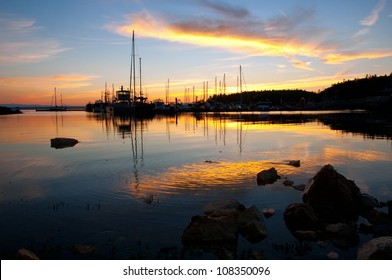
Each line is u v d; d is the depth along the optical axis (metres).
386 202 12.57
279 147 28.11
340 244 9.02
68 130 48.22
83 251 8.74
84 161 22.12
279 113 110.12
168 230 10.12
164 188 14.80
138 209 12.06
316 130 45.09
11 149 28.16
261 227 9.77
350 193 12.18
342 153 24.31
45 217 11.48
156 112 117.69
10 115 120.19
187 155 24.19
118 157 23.56
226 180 16.02
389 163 20.20
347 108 124.75
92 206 12.56
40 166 20.66
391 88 128.25
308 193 12.35
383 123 54.50
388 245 7.92
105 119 82.12
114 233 9.99
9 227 10.63
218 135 39.34
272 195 13.50
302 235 9.48
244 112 126.12
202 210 11.83
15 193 14.62
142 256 8.48
